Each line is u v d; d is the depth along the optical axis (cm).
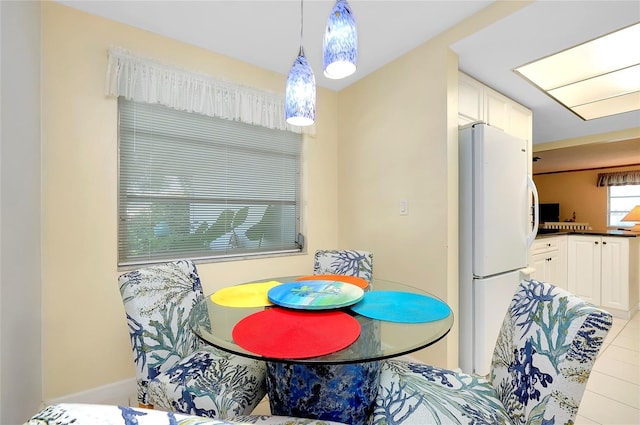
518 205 221
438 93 198
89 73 176
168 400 113
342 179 286
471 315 199
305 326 98
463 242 203
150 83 193
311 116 128
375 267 247
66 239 169
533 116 309
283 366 109
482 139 194
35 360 154
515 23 166
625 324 300
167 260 208
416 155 214
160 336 127
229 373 121
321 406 105
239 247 242
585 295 347
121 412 35
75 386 171
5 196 125
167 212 208
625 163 552
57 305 166
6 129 127
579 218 650
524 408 87
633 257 332
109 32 182
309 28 193
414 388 106
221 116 223
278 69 246
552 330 86
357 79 264
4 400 123
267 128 254
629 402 173
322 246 282
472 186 199
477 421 89
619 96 262
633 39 181
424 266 209
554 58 205
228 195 235
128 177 193
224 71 225
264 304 122
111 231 183
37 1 157
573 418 77
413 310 113
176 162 211
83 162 174
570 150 425
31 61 150
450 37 190
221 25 189
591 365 76
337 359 78
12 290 130
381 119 243
